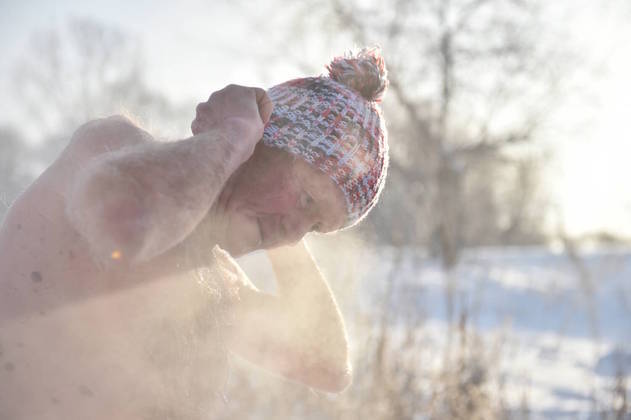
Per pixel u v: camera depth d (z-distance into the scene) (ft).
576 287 30.27
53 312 3.83
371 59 4.92
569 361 18.24
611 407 10.94
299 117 4.37
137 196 3.11
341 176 4.38
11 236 3.97
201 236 4.10
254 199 4.31
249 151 3.66
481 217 69.72
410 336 12.00
